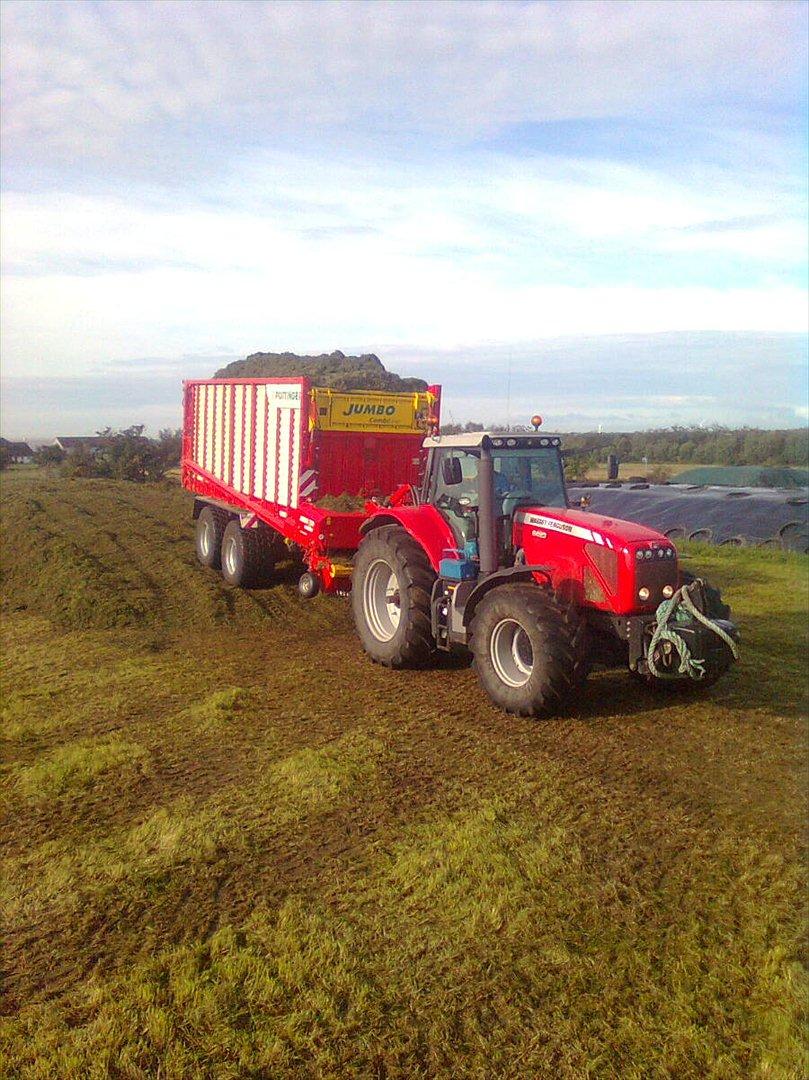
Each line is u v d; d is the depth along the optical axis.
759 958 3.51
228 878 4.20
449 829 4.62
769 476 21.80
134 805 5.08
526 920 3.77
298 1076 2.95
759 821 4.76
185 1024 3.18
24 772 5.55
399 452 10.52
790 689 7.33
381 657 7.99
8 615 10.52
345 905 3.92
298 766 5.52
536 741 6.02
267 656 8.55
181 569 12.26
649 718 6.54
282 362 16.16
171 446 31.27
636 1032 3.12
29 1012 3.29
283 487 10.52
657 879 4.13
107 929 3.81
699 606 6.23
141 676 7.81
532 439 7.19
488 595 6.70
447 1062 2.99
